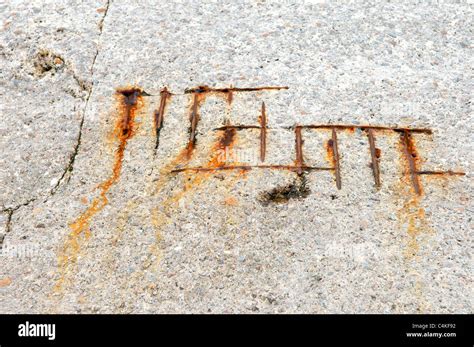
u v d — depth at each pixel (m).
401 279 2.23
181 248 2.29
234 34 2.62
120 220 2.33
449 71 2.54
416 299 2.21
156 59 2.57
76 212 2.35
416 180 2.37
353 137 2.42
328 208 2.33
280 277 2.24
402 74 2.54
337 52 2.58
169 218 2.33
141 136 2.45
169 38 2.61
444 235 2.29
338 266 2.25
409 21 2.66
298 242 2.28
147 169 2.40
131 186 2.38
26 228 2.34
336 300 2.21
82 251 2.30
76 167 2.42
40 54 2.59
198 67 2.55
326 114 2.46
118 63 2.57
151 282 2.25
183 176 2.38
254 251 2.27
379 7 2.69
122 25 2.65
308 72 2.54
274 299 2.22
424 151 2.41
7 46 2.62
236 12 2.68
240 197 2.34
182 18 2.66
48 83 2.55
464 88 2.51
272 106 2.47
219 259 2.27
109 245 2.30
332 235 2.29
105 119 2.48
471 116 2.46
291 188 2.36
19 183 2.40
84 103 2.51
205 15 2.67
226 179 2.37
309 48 2.59
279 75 2.53
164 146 2.43
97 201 2.36
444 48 2.59
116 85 2.53
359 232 2.29
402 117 2.46
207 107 2.48
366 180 2.36
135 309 2.22
